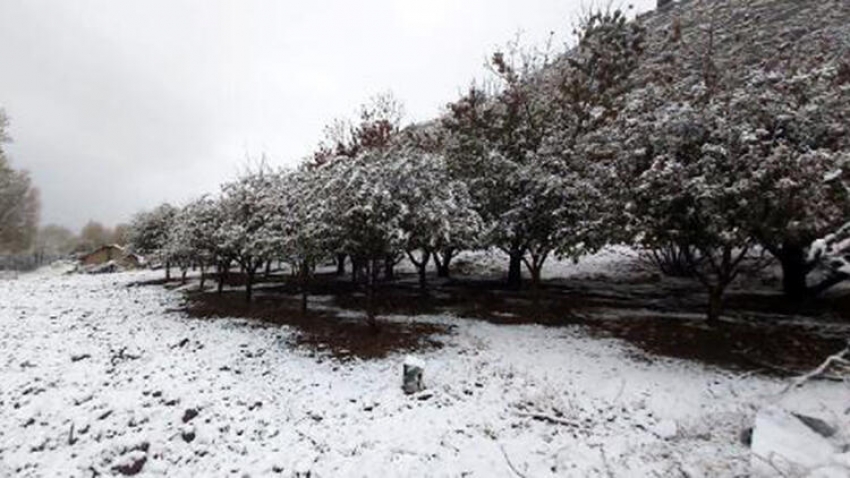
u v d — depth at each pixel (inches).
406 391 352.8
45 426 315.3
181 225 784.9
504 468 259.1
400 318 589.3
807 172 343.3
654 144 429.4
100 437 301.4
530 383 368.5
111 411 328.2
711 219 378.3
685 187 376.5
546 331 514.6
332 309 658.8
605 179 483.8
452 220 489.7
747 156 366.6
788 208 360.2
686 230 416.2
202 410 328.2
